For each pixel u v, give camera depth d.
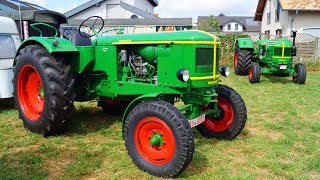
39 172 3.27
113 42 4.11
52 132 4.29
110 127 4.82
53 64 4.13
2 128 4.64
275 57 9.41
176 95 3.89
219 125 4.36
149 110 3.26
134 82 4.02
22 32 9.02
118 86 4.14
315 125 5.03
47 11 6.53
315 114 5.80
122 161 3.57
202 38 3.67
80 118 5.29
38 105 4.51
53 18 6.73
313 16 17.52
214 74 3.86
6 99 6.10
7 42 6.09
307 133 4.72
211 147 4.07
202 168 3.46
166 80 3.73
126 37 4.04
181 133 3.08
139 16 21.25
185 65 3.63
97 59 4.32
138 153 3.39
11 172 3.23
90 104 6.28
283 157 3.83
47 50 4.26
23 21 9.12
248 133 4.70
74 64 4.40
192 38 3.60
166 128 3.17
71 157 3.68
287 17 18.03
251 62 10.31
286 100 6.89
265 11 23.47
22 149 3.91
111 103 5.29
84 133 4.52
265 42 9.99
